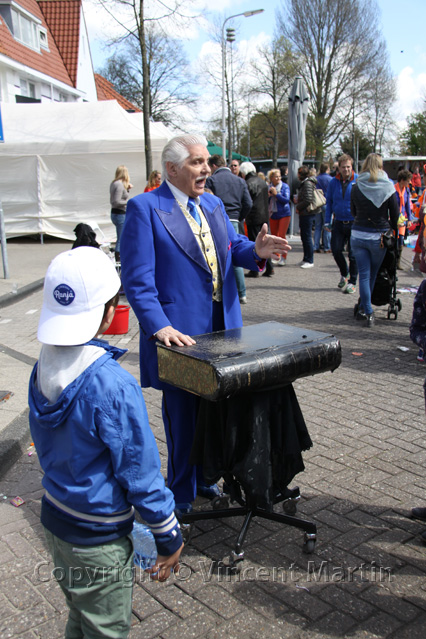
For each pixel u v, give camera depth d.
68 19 29.03
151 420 4.18
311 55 38.41
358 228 6.60
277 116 39.81
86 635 1.67
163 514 1.59
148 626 2.26
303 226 11.18
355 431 3.98
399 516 3.00
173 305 2.72
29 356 5.71
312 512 3.03
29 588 2.50
